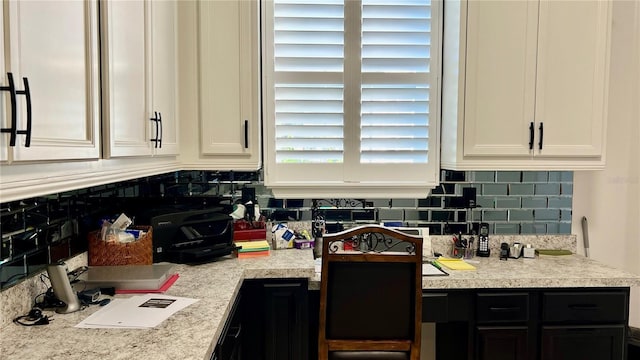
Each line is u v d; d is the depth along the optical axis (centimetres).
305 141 266
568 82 241
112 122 137
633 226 277
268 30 261
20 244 148
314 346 239
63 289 151
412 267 169
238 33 238
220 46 238
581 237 277
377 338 170
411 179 270
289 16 260
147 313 148
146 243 202
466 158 242
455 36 246
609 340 218
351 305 169
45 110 101
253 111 241
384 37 263
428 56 265
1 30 87
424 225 272
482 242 261
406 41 264
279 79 263
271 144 265
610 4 242
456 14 245
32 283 152
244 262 226
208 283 186
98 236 195
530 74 240
